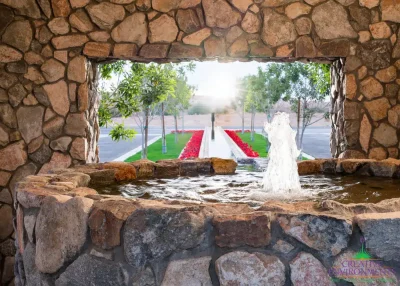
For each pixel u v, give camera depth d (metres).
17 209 1.84
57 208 1.56
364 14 3.46
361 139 3.52
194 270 1.33
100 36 3.41
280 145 2.53
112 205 1.45
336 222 1.26
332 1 3.44
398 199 1.52
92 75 3.72
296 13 3.45
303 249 1.29
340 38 3.46
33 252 1.67
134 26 3.42
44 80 3.43
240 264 1.29
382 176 2.59
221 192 2.25
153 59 3.61
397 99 3.50
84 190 1.78
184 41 3.45
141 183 2.48
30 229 1.69
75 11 3.40
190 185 2.44
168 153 6.91
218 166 2.85
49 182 1.94
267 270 1.28
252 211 1.38
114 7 3.40
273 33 3.45
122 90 4.87
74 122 3.46
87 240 1.46
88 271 1.45
